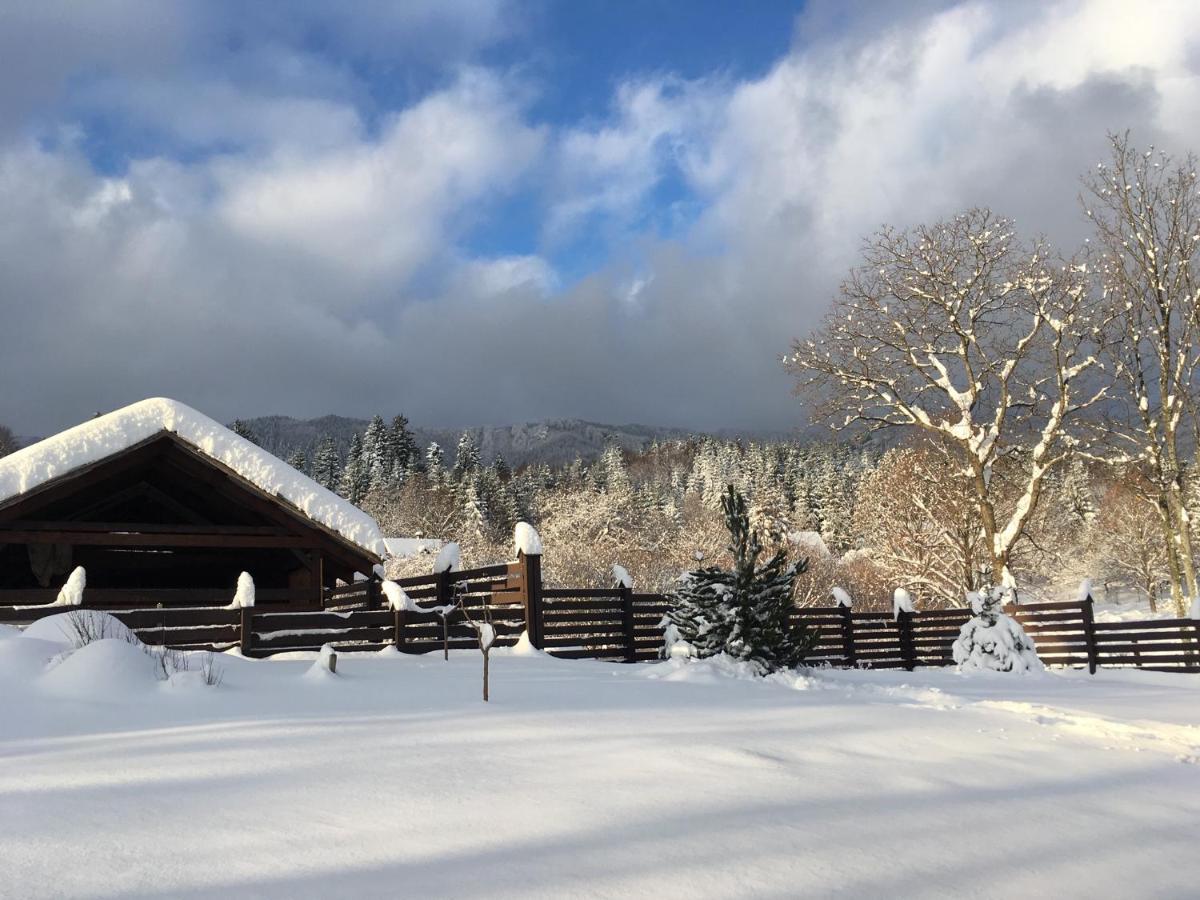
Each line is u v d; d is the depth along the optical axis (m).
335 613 13.50
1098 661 22.00
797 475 91.75
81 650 7.70
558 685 9.58
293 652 12.87
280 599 16.36
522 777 5.14
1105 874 4.15
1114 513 57.44
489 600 15.85
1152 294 29.14
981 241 29.56
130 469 16.11
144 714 6.80
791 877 3.73
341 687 8.62
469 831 4.09
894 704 9.55
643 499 66.88
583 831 4.16
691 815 4.53
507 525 71.12
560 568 38.97
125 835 3.84
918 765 6.25
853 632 21.59
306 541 16.33
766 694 9.91
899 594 22.59
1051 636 22.34
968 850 4.33
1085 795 5.74
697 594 12.84
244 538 15.80
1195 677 18.58
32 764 5.10
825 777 5.62
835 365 31.64
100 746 5.64
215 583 19.05
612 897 3.37
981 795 5.50
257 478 15.45
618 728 6.84
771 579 12.87
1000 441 30.61
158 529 15.16
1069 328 28.52
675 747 6.15
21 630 10.45
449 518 61.69
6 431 63.31
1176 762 7.09
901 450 40.72
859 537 50.22
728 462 105.00
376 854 3.73
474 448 90.19
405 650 13.85
